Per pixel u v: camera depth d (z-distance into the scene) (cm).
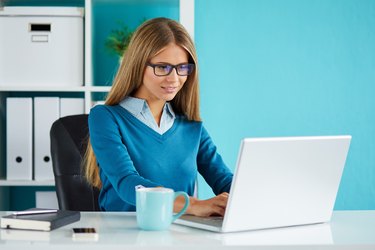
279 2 364
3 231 152
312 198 169
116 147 194
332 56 366
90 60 315
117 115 206
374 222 175
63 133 245
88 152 218
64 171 242
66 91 329
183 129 217
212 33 362
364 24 366
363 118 367
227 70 363
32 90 313
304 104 366
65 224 161
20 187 346
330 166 171
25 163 312
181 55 195
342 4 365
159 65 191
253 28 363
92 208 241
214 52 363
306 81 365
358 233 156
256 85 364
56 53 315
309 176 166
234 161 363
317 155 166
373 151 367
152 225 155
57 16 314
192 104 217
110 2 342
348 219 181
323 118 367
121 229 157
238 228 156
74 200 240
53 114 311
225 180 215
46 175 313
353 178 368
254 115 364
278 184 160
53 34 315
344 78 367
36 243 137
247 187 154
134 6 352
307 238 148
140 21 353
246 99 363
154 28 195
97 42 351
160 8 353
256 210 158
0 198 326
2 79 315
